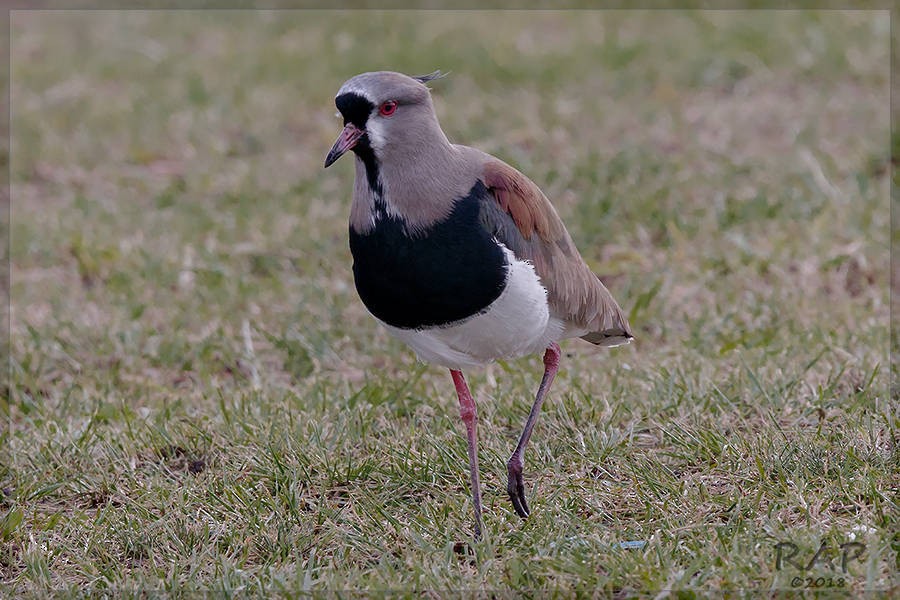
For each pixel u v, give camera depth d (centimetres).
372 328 1273
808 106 1761
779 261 1334
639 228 1429
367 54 2014
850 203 1448
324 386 1119
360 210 840
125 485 995
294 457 999
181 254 1447
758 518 866
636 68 1925
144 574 862
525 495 934
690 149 1633
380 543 880
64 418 1107
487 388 1121
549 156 1645
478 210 830
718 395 1053
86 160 1747
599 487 934
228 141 1781
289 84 1947
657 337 1227
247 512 930
